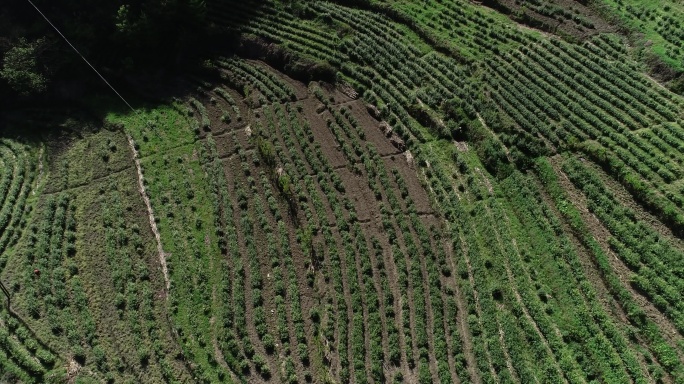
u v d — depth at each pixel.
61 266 48.31
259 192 52.47
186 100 61.59
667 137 48.00
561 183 47.78
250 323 44.19
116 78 63.47
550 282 42.81
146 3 63.50
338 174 52.50
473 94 54.69
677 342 38.50
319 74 60.09
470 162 51.34
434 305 43.19
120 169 56.00
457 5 63.53
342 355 41.38
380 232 48.38
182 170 54.84
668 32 55.12
